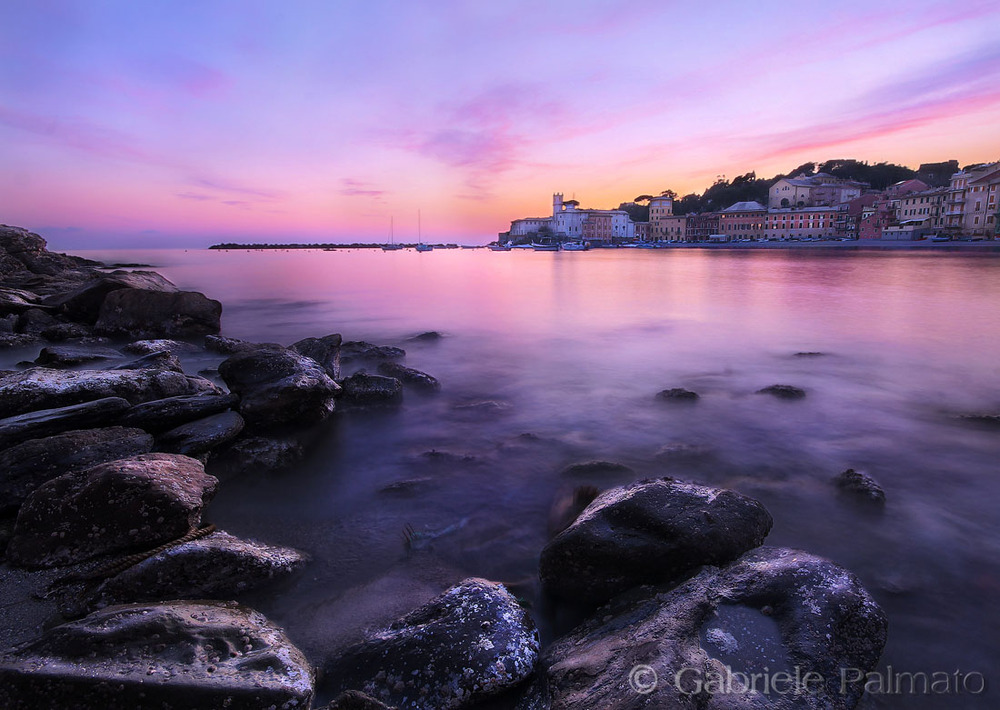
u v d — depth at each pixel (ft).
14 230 93.97
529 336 61.41
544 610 15.10
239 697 9.94
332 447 27.09
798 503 21.17
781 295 97.91
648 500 15.55
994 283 109.50
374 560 17.11
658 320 72.64
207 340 49.55
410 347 54.95
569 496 21.34
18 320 56.85
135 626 11.39
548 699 10.96
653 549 14.48
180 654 11.01
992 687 12.26
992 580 16.26
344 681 11.64
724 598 12.56
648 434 29.17
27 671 10.16
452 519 19.84
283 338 62.18
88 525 15.40
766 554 14.25
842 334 59.57
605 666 11.28
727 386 39.22
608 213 554.05
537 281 145.48
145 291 58.34
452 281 150.41
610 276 158.92
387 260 356.79
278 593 15.19
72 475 16.31
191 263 293.84
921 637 13.89
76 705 9.83
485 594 13.06
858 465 24.95
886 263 175.42
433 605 13.16
